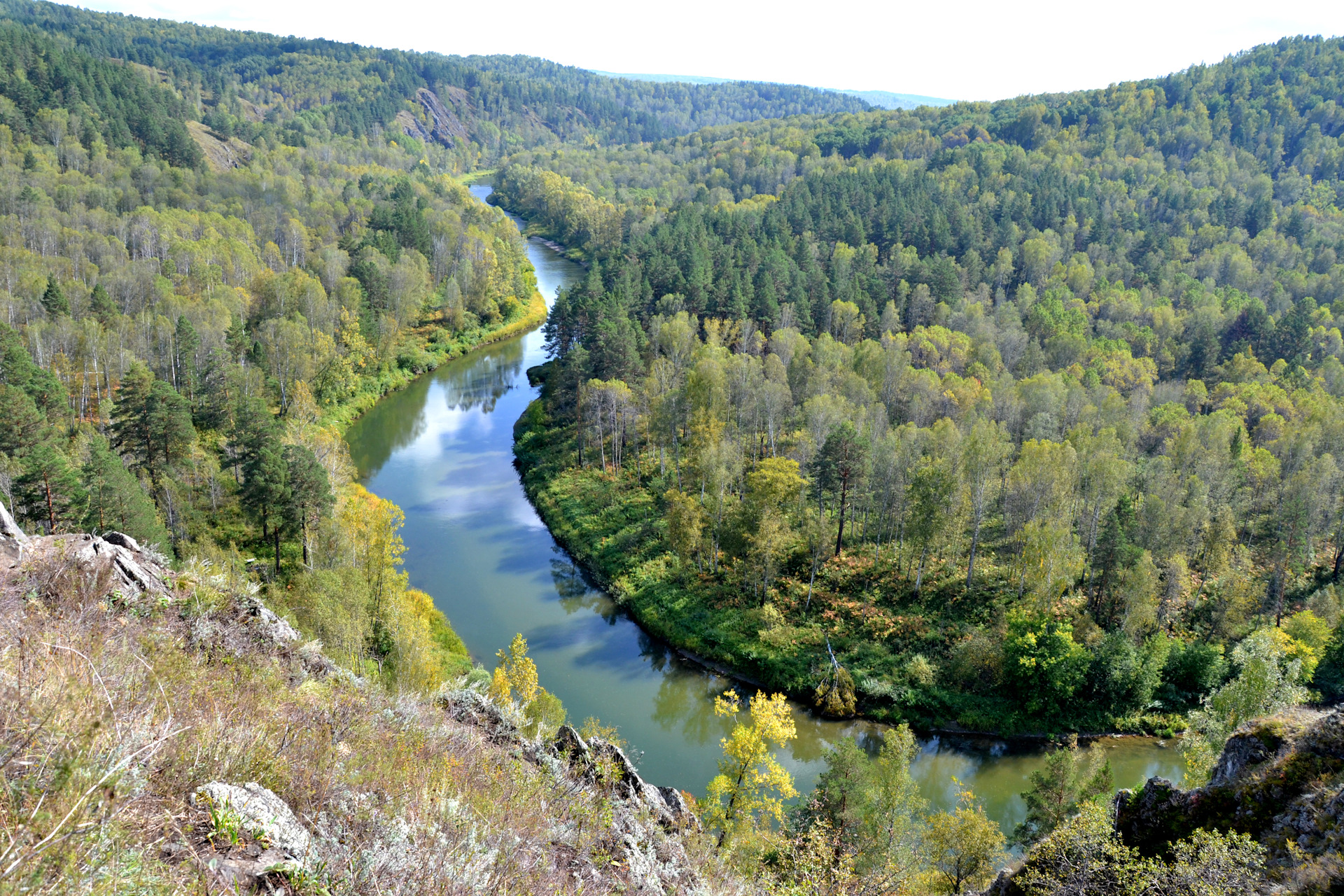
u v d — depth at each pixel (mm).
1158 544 64562
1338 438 78188
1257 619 61188
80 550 17094
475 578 69438
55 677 10328
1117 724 54031
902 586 65062
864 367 97125
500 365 127688
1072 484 67938
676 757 49781
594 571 70375
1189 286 137875
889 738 41156
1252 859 21078
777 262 129250
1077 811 38125
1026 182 190500
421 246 152625
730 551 68625
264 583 55312
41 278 99812
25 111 162875
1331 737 23703
